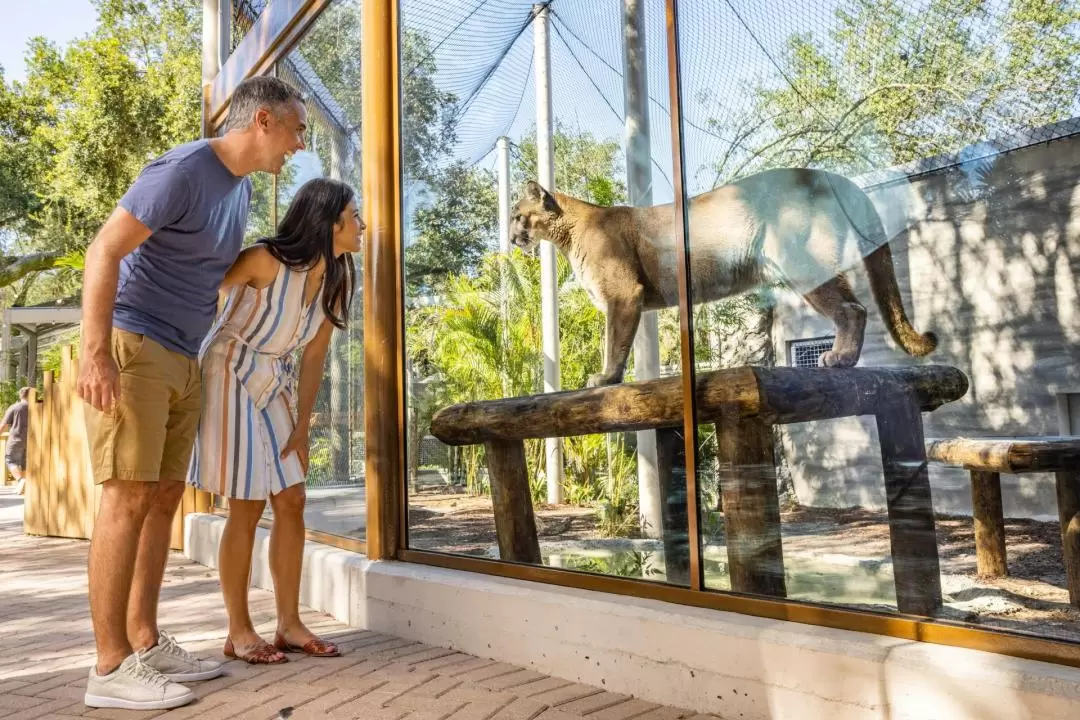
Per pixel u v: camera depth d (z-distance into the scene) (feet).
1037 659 5.79
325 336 10.34
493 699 8.02
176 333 8.82
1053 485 6.29
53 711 8.06
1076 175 6.60
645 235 9.22
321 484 14.42
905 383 7.19
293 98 9.23
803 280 7.93
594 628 8.48
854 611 6.97
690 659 7.61
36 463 27.22
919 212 7.38
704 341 8.53
